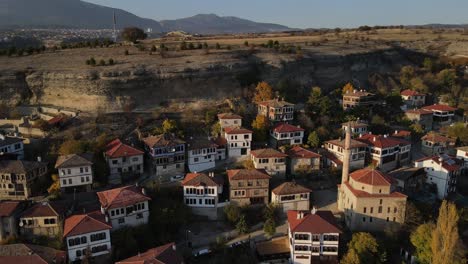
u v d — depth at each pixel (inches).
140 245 2763.3
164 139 3617.1
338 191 3371.1
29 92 4574.3
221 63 4985.2
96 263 2571.4
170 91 4621.1
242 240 2933.1
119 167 3417.8
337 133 4350.4
